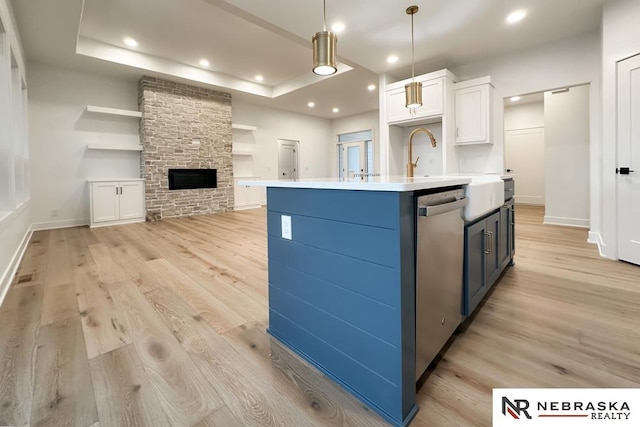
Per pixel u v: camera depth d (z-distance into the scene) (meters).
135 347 1.55
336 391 1.24
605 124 3.00
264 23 3.32
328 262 1.30
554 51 3.80
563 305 1.99
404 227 1.05
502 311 1.92
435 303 1.31
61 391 1.22
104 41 4.70
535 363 1.39
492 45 3.89
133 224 5.41
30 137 4.88
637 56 2.72
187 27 4.23
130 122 5.84
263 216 6.37
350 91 6.66
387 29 3.46
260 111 8.05
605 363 1.38
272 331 1.68
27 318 1.86
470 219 1.60
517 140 7.86
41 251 3.51
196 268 2.88
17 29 3.67
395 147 4.96
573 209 4.94
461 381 1.28
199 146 6.43
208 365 1.41
